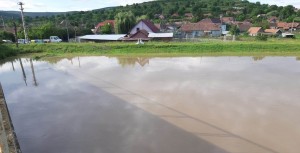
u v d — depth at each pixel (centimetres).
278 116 1132
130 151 862
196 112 1188
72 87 1670
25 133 1014
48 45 3516
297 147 874
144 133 988
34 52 3409
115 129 1027
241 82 1716
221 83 1692
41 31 5259
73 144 919
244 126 1035
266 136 952
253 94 1448
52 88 1662
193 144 898
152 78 1870
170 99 1378
